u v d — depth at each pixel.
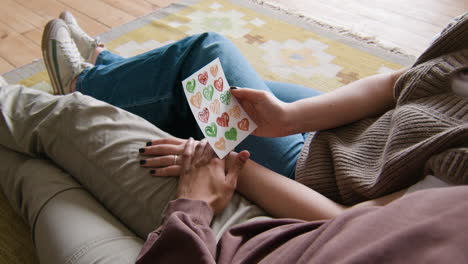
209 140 0.69
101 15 1.86
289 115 0.75
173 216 0.54
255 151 0.84
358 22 1.89
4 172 0.84
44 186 0.72
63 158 0.75
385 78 0.79
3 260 0.94
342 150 0.71
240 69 0.86
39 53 1.61
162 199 0.67
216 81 0.73
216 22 1.85
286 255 0.45
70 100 0.77
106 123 0.73
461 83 0.59
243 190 0.74
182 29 1.79
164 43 1.71
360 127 0.76
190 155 0.70
